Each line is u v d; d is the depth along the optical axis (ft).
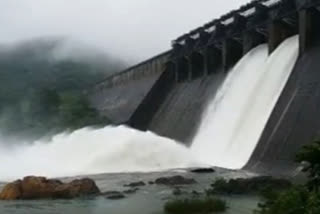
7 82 607.37
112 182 135.44
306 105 141.08
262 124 164.66
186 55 267.39
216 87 222.89
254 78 188.75
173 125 245.45
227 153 174.70
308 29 159.22
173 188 121.19
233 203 99.14
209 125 204.64
